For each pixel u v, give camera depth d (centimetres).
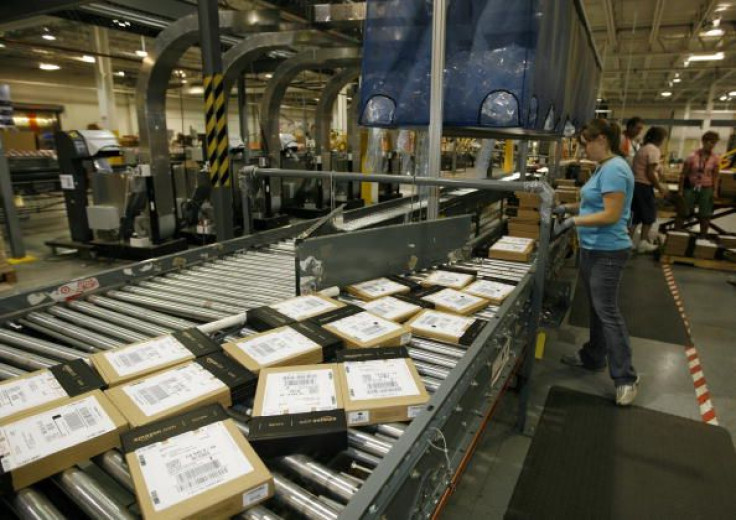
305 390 92
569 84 285
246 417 92
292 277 187
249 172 220
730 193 518
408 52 201
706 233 525
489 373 124
